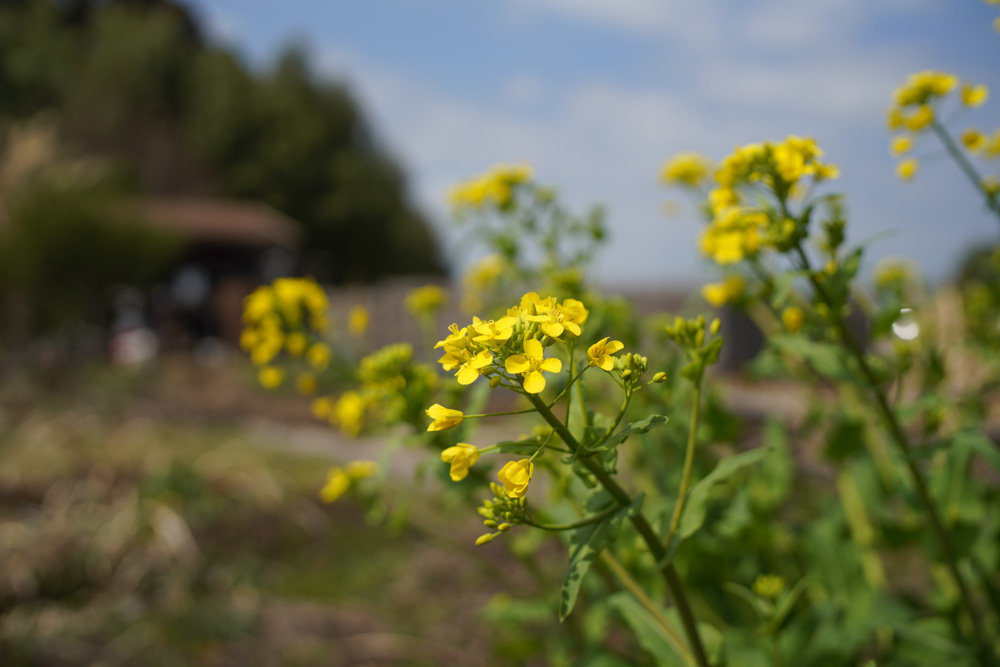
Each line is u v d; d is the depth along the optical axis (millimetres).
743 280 2367
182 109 38438
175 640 3475
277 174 37812
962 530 2127
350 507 5199
